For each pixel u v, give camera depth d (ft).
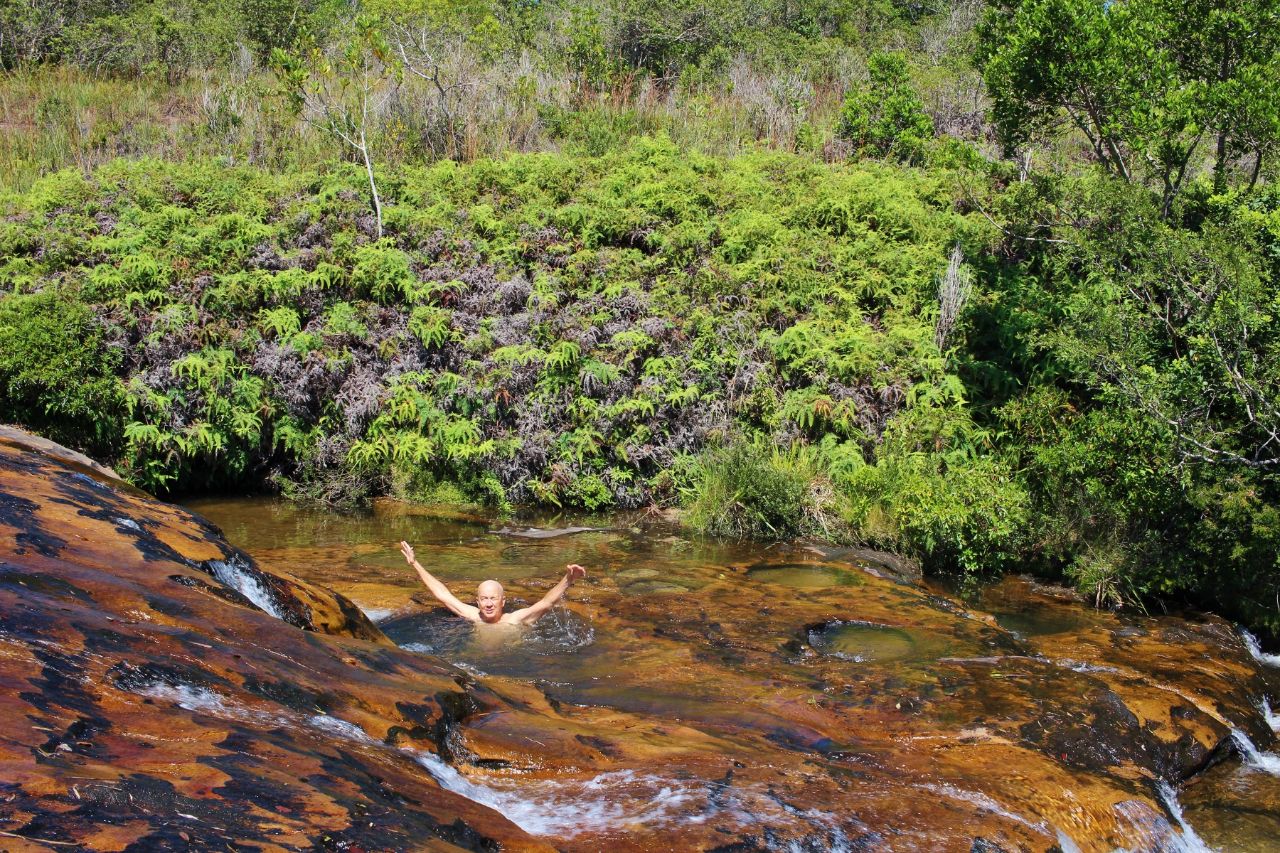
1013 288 41.68
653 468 38.99
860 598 27.12
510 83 62.64
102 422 36.32
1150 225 33.06
